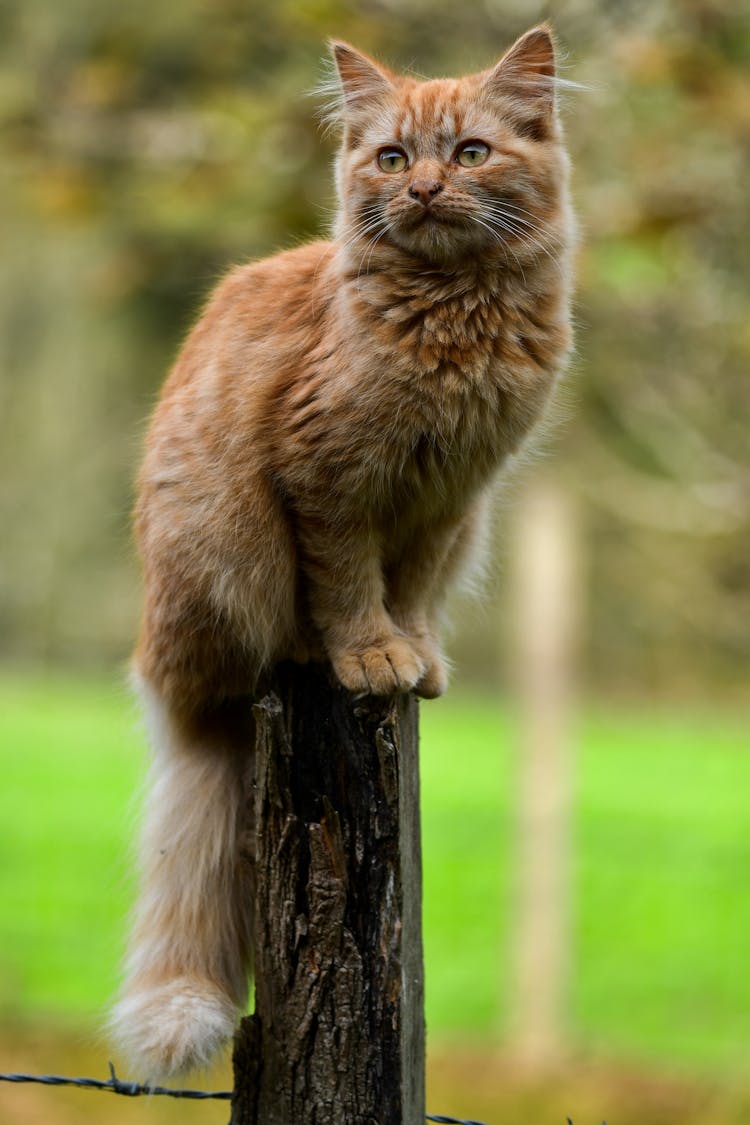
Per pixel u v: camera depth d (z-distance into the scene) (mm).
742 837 19516
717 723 28953
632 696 30875
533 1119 12867
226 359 6910
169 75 14000
